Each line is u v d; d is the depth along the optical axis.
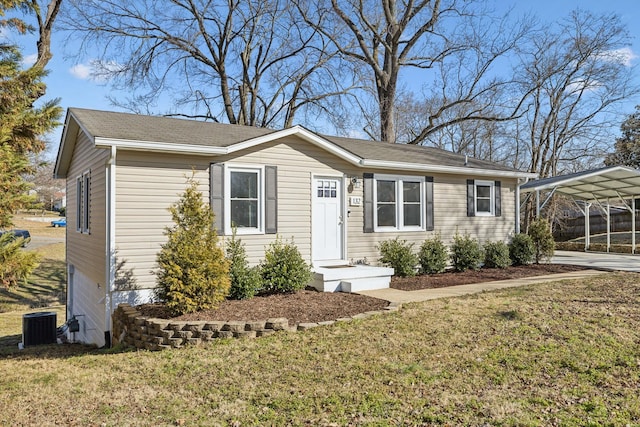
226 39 22.31
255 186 9.34
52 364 6.08
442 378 4.43
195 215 7.14
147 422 3.76
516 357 4.91
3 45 9.07
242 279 8.01
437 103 27.80
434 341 5.57
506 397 3.95
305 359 5.14
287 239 9.71
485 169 12.98
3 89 7.93
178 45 22.16
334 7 21.16
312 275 9.18
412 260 10.85
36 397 4.55
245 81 23.14
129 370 5.29
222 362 5.24
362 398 4.01
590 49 22.41
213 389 4.44
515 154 27.14
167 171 8.26
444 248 11.68
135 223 7.91
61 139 11.38
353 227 10.80
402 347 5.39
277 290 8.67
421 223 12.03
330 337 5.89
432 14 20.58
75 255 11.67
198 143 8.29
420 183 12.05
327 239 10.40
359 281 9.20
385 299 8.12
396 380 4.40
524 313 6.66
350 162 10.63
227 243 8.40
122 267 7.78
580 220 26.00
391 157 11.48
